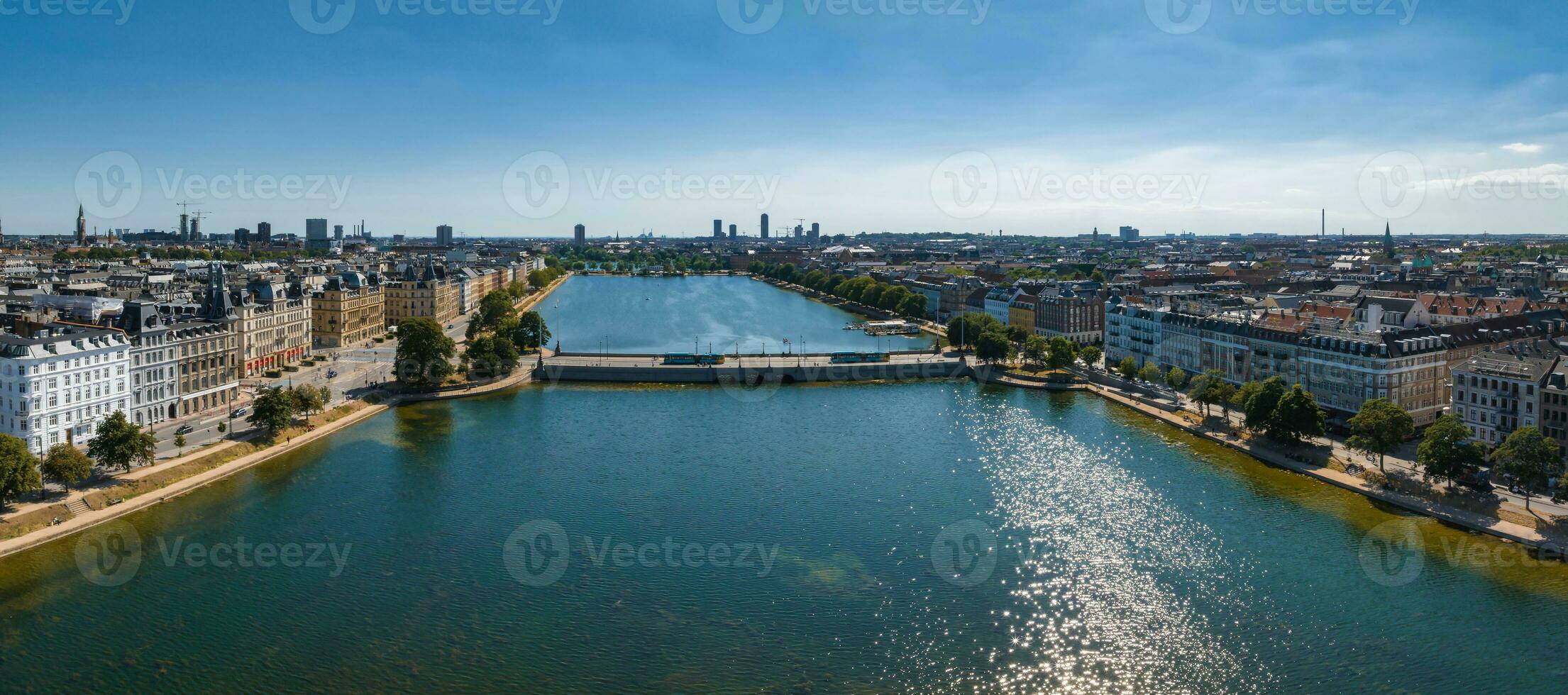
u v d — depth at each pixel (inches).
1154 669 7445.9
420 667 7455.7
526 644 7785.4
